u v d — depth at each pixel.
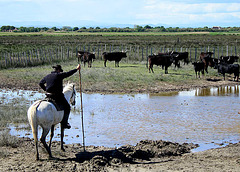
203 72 28.31
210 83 25.52
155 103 17.67
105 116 14.48
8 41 65.62
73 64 36.53
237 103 17.66
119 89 22.33
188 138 11.09
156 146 9.72
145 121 13.54
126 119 13.90
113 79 25.22
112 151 9.05
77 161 8.39
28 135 11.30
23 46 56.44
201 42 65.31
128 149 9.28
